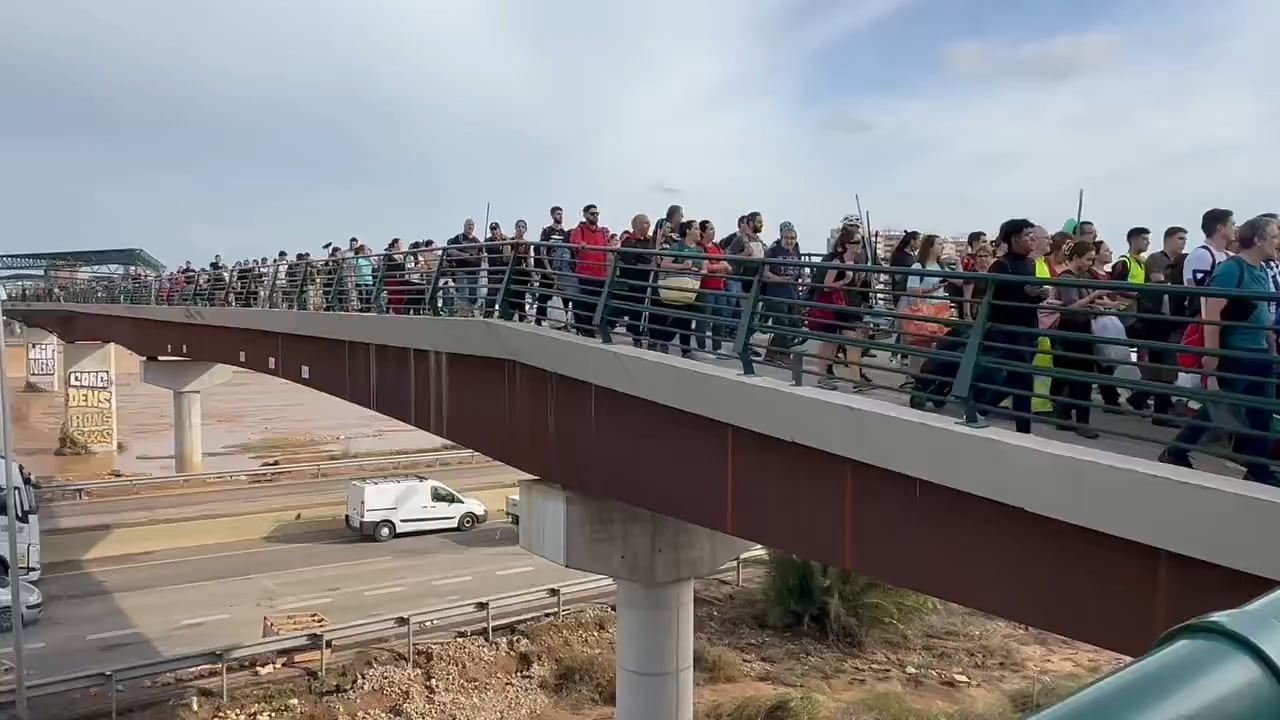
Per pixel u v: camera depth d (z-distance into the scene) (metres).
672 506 11.59
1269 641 1.55
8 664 23.53
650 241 14.63
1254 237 7.07
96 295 52.78
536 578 32.06
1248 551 5.89
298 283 25.09
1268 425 7.05
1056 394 9.21
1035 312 8.73
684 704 16.36
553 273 14.68
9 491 20.38
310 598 29.47
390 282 21.83
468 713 22.16
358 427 74.88
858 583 28.17
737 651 26.77
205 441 65.06
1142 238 10.01
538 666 24.64
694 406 10.88
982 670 26.06
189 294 36.66
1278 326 5.62
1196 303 8.48
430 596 29.88
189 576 31.81
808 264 9.37
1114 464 6.68
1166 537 6.37
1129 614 6.84
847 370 12.02
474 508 39.56
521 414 14.85
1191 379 7.62
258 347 27.45
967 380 7.89
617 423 12.61
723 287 13.12
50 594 29.53
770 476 10.09
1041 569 7.43
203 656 21.59
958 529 8.06
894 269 8.23
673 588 16.12
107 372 56.12
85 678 20.23
